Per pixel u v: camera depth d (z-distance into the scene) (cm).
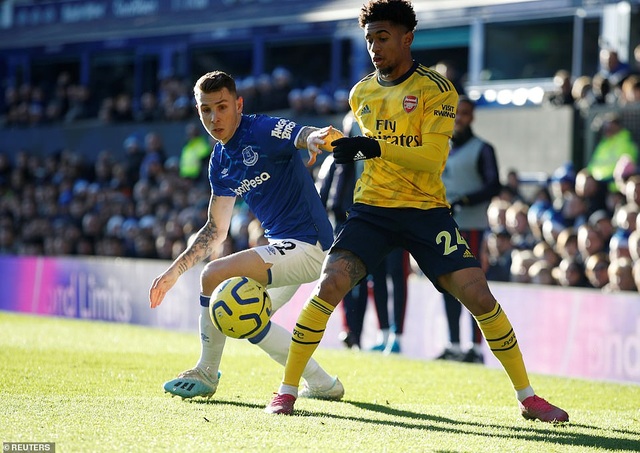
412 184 785
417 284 1463
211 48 3244
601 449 686
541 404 805
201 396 856
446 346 1377
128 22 3400
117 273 1870
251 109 2681
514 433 738
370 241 787
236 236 2039
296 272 837
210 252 878
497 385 1082
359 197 803
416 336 1459
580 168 2150
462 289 783
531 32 2569
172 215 2397
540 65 2562
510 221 1862
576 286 1612
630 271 1501
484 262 1382
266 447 642
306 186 845
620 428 791
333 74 2916
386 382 1070
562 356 1305
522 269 1689
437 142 767
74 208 2727
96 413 753
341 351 1395
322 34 2872
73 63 3662
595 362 1262
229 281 794
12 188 3178
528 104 2489
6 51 3578
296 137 810
